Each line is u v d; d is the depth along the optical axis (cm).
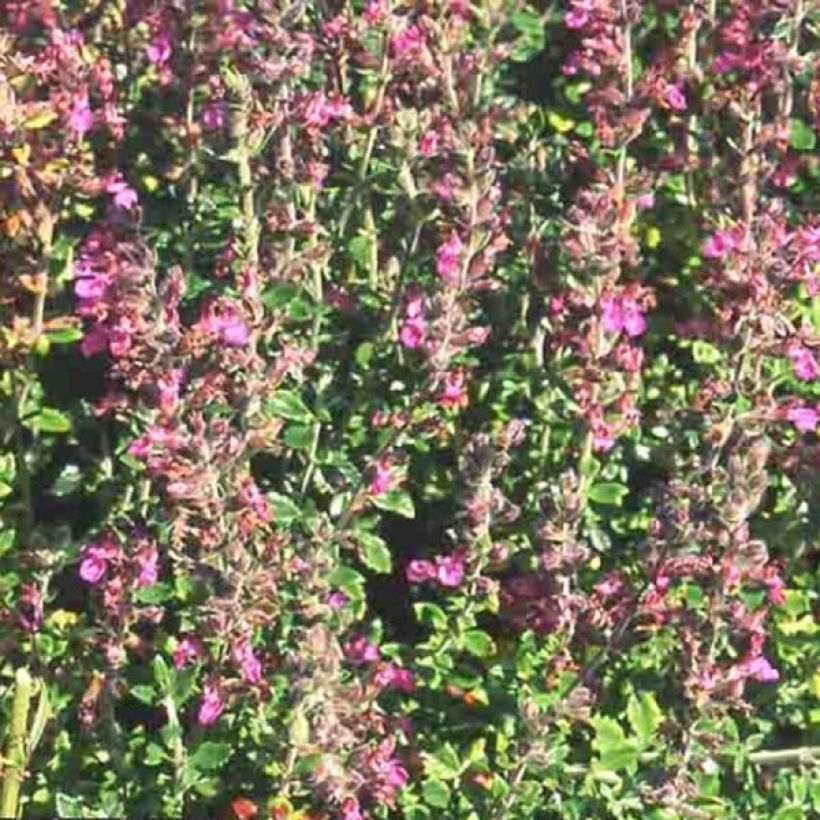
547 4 85
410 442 65
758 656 58
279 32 63
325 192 71
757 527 67
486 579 61
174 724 58
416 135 67
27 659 62
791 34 69
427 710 63
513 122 74
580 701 56
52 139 63
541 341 68
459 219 62
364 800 59
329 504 65
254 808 57
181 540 56
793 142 73
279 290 64
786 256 62
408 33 68
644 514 66
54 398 71
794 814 61
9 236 63
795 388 69
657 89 67
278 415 63
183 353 56
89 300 58
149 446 54
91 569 58
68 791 60
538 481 67
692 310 73
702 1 74
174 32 67
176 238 69
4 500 69
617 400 62
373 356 68
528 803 60
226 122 63
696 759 59
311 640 53
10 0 70
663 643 62
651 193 72
